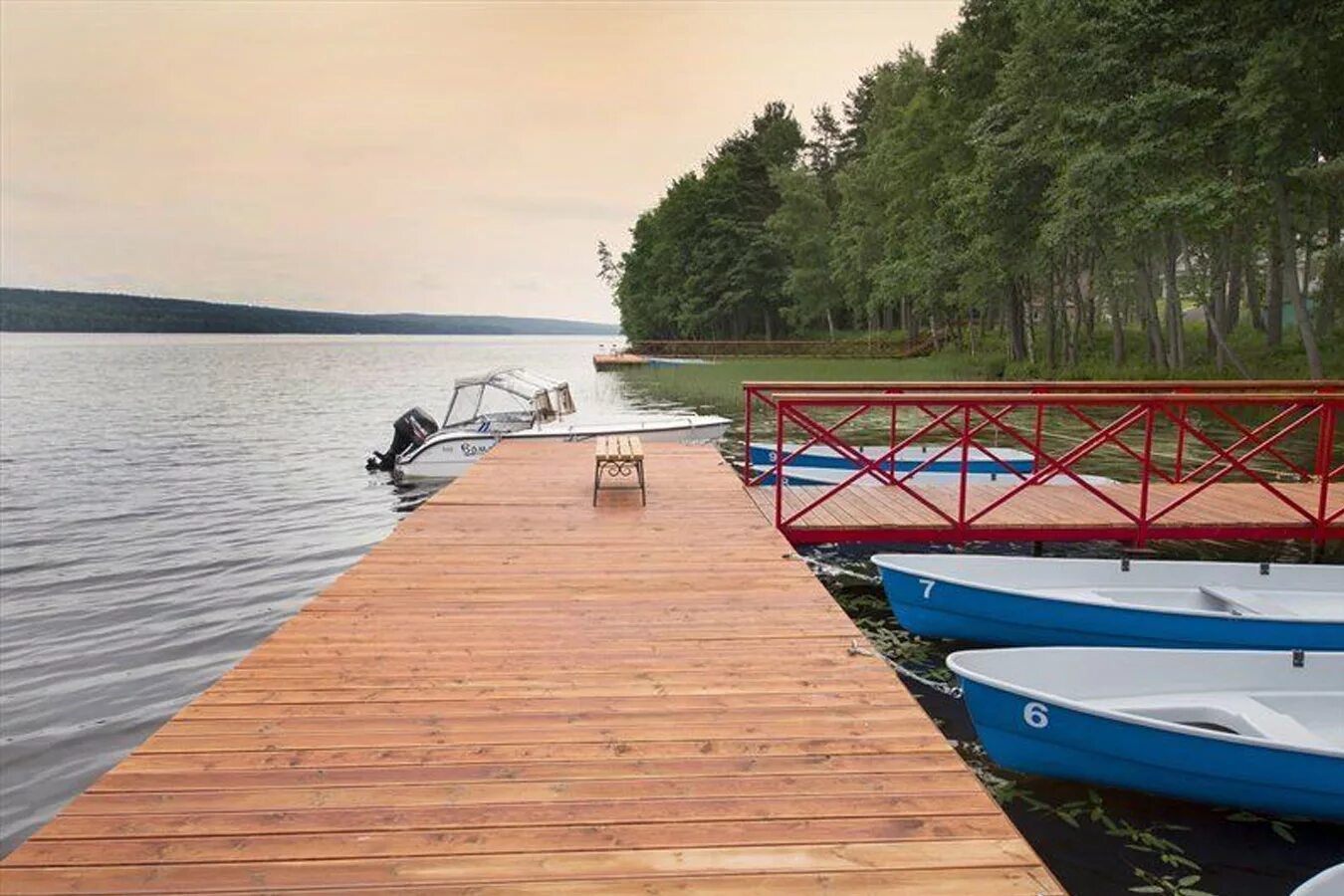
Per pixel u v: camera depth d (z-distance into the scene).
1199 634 5.06
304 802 2.50
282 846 2.27
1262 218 22.23
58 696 5.86
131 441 19.41
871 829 2.37
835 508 7.62
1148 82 20.78
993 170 26.23
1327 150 20.45
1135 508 7.60
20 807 4.51
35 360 74.88
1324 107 18.70
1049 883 2.12
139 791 2.54
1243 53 19.20
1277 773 3.46
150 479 14.47
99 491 13.39
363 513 11.77
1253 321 29.97
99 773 4.87
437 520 6.79
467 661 3.73
